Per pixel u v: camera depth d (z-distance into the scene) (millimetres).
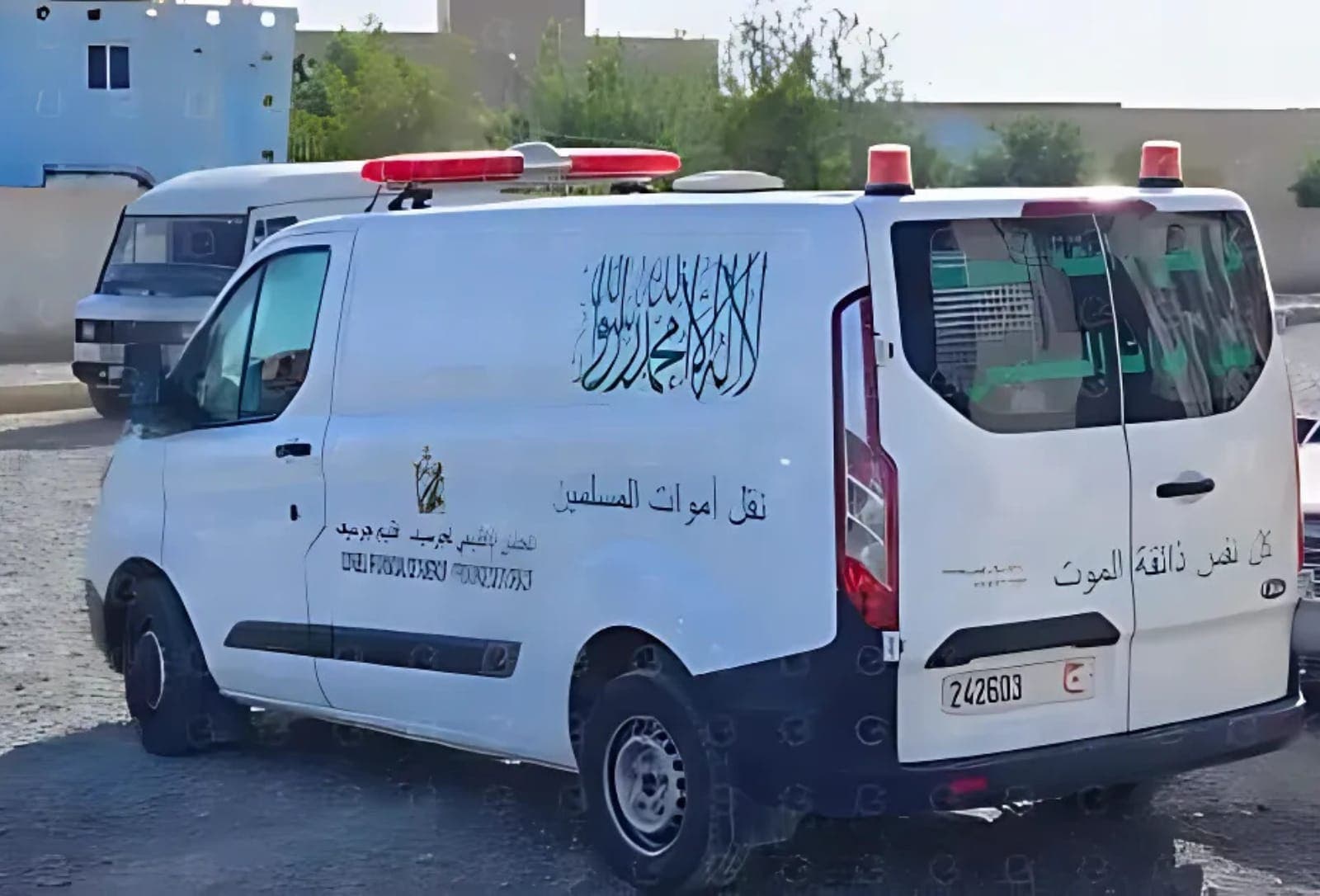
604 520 5887
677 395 5723
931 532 5254
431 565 6516
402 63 51750
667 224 5844
